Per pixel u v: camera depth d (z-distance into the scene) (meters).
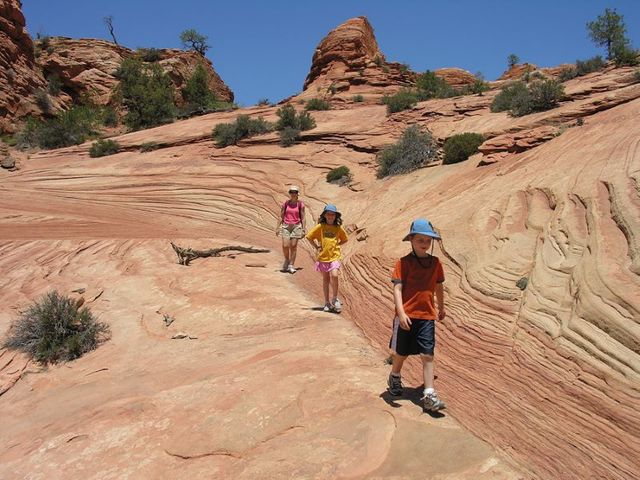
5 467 5.16
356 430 4.48
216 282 11.04
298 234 11.81
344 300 9.46
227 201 22.83
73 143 39.75
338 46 51.28
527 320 6.11
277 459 4.27
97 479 4.56
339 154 24.50
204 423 5.12
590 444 4.37
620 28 32.81
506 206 9.64
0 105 42.59
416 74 50.69
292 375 5.91
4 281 12.69
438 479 3.67
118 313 9.97
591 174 8.61
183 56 63.34
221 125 31.73
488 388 5.41
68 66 52.72
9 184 28.58
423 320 4.57
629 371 4.71
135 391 6.53
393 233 11.00
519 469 4.00
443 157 18.17
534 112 20.06
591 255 6.38
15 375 7.91
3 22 45.84
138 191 25.75
